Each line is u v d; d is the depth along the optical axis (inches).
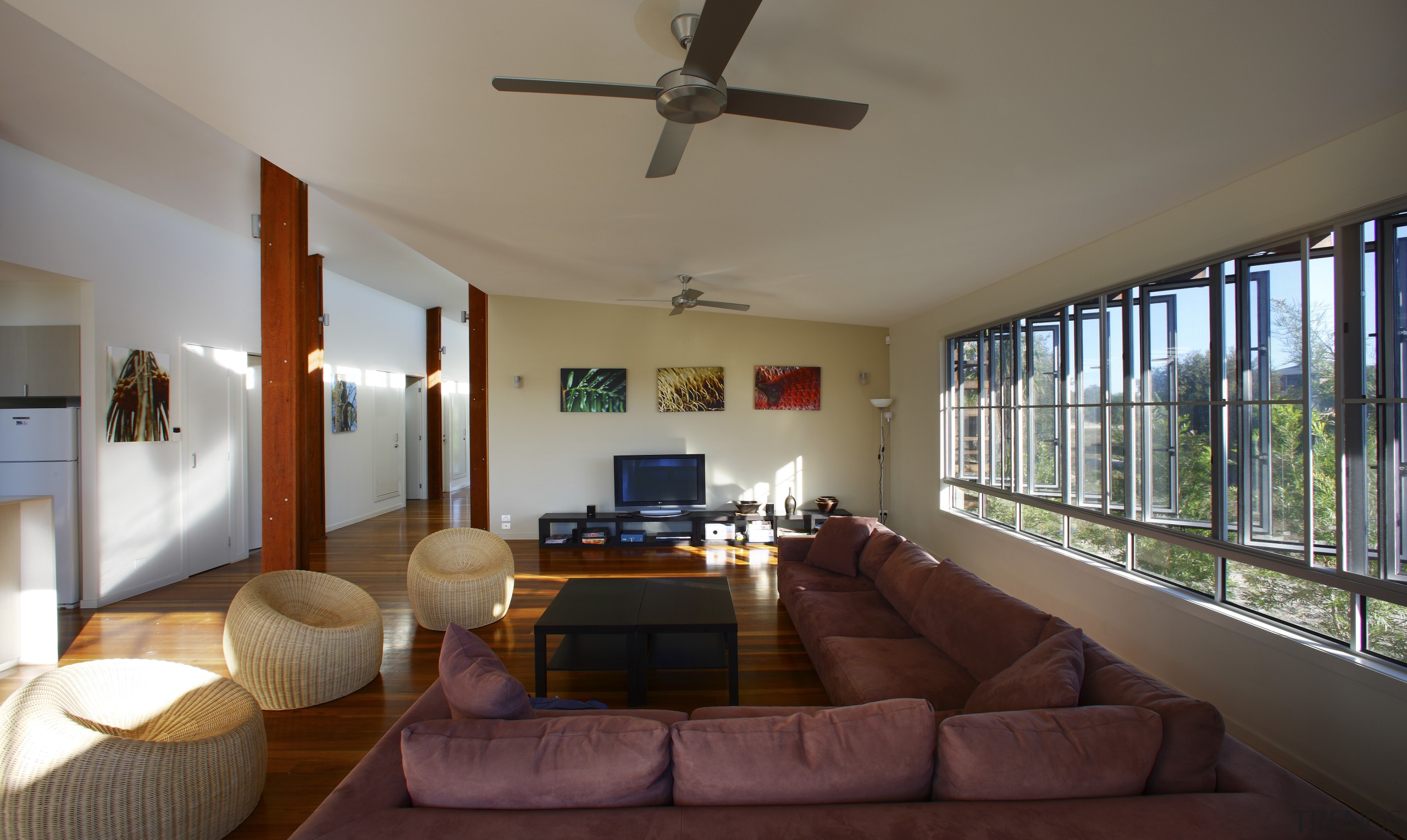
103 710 89.4
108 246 183.2
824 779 55.4
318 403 277.4
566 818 52.7
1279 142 90.4
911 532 255.6
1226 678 106.6
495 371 279.1
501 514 279.4
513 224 163.2
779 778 55.3
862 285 202.7
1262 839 49.9
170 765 78.3
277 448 153.3
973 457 206.4
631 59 84.4
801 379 283.4
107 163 165.8
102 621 167.5
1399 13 62.5
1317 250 94.3
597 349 281.9
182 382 210.5
